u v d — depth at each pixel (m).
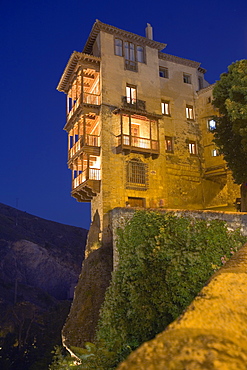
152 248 10.76
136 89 29.11
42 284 81.75
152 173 28.45
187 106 32.94
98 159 27.22
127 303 10.62
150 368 1.65
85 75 28.98
